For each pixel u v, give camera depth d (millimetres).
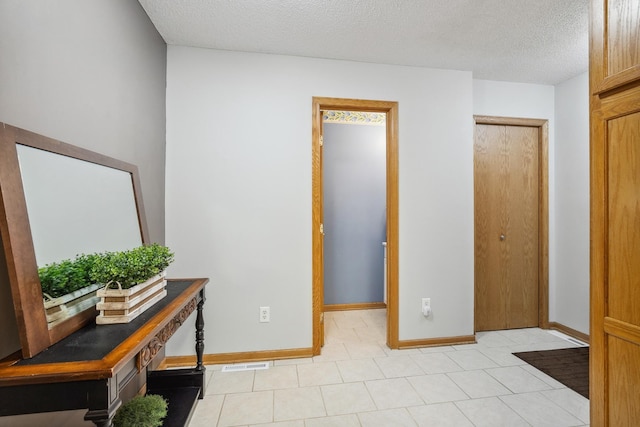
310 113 2344
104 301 1058
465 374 2066
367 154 3547
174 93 2191
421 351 2428
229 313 2246
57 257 1000
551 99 2920
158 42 2033
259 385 1929
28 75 968
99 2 1362
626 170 1094
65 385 767
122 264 1076
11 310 901
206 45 2188
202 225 2221
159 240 2078
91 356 815
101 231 1288
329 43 2154
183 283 1727
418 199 2514
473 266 2605
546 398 1797
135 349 873
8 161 838
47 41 1051
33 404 762
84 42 1258
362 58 2365
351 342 2598
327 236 3477
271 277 2295
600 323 1182
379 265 3570
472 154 2596
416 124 2506
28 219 887
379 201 3562
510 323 2910
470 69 2561
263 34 2047
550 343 2588
